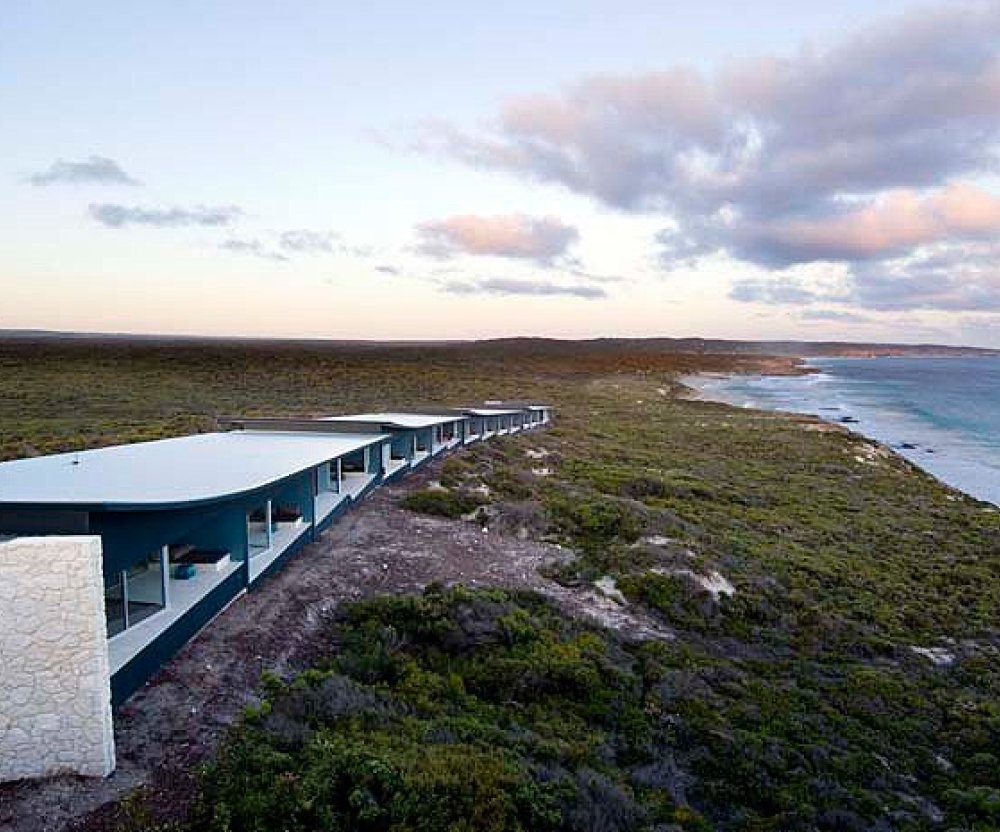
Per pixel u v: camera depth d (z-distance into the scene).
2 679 8.09
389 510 23.11
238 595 14.36
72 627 8.13
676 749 11.80
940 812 11.23
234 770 8.24
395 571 17.39
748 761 11.52
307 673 11.17
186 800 7.95
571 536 23.12
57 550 8.07
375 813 7.65
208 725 9.59
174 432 35.00
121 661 10.09
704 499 33.00
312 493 18.67
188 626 12.09
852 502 36.00
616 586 18.98
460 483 27.73
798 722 13.22
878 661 17.28
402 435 28.58
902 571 24.84
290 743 8.98
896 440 70.88
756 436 57.41
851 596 21.64
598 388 102.75
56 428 36.81
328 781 7.97
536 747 10.32
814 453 50.84
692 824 9.44
